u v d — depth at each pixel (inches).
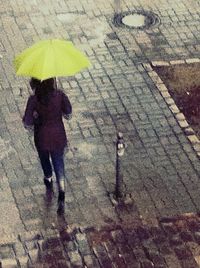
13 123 458.3
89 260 360.8
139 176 416.8
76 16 584.1
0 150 435.8
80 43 548.1
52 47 362.6
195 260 360.8
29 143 441.1
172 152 436.1
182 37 559.8
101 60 526.3
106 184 410.9
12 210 392.5
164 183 411.8
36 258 362.3
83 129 454.3
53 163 383.6
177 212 391.5
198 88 497.7
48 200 398.9
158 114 469.7
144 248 367.6
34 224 383.2
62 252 365.7
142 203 397.1
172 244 370.0
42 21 577.0
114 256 362.9
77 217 387.5
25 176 416.2
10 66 518.0
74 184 410.3
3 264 358.6
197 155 433.7
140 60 527.8
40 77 351.6
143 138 447.5
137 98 485.1
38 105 365.7
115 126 458.0
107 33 561.3
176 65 523.8
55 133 374.6
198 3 611.2
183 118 466.6
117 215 389.1
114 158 430.6
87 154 433.4
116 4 601.3
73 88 493.7
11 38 553.9
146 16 586.2
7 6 598.5
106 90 492.4
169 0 610.5
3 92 488.7
